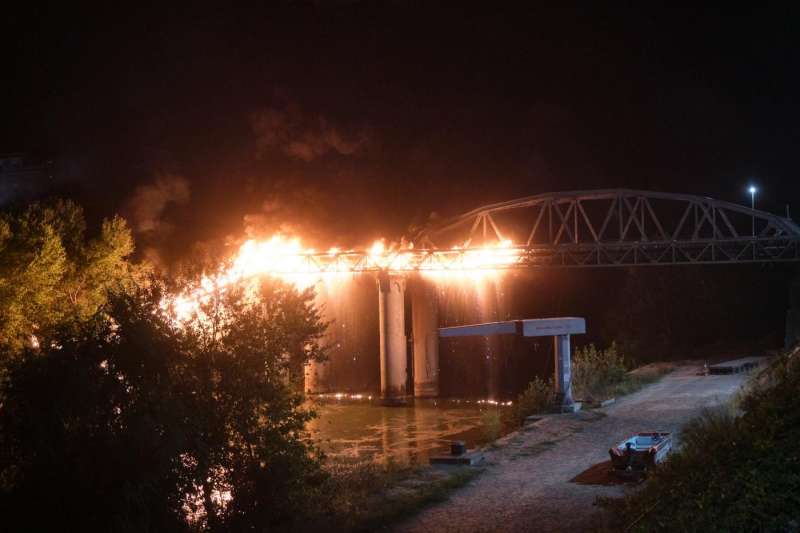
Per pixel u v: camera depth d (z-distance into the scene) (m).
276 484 19.09
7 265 37.88
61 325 19.20
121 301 19.17
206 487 18.86
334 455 35.47
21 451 17.88
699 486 13.66
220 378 19.67
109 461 17.02
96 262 44.88
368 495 20.83
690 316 66.00
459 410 56.22
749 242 62.16
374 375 77.62
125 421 17.81
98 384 18.38
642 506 15.32
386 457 34.22
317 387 72.06
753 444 13.77
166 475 17.69
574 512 18.14
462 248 66.94
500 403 60.38
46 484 17.20
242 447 19.61
